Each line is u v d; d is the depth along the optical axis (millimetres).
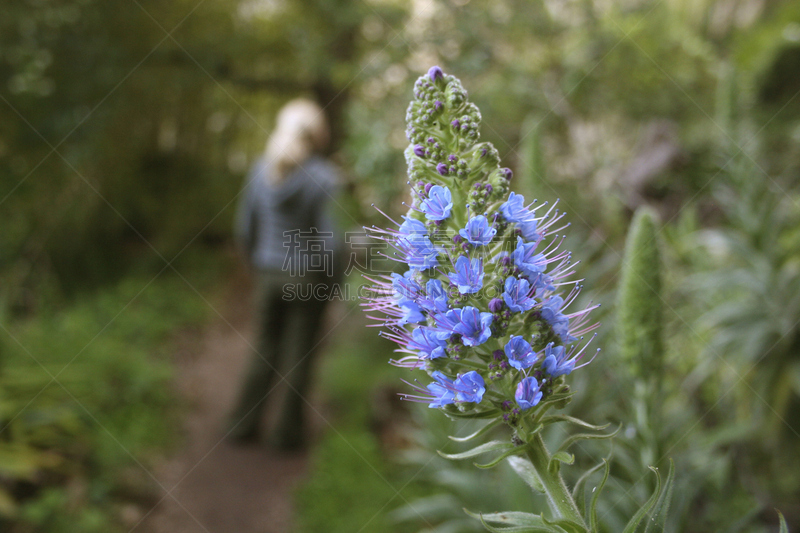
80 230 7934
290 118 4754
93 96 7398
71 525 3762
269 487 4520
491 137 5738
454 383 1399
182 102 9469
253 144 11430
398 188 5836
